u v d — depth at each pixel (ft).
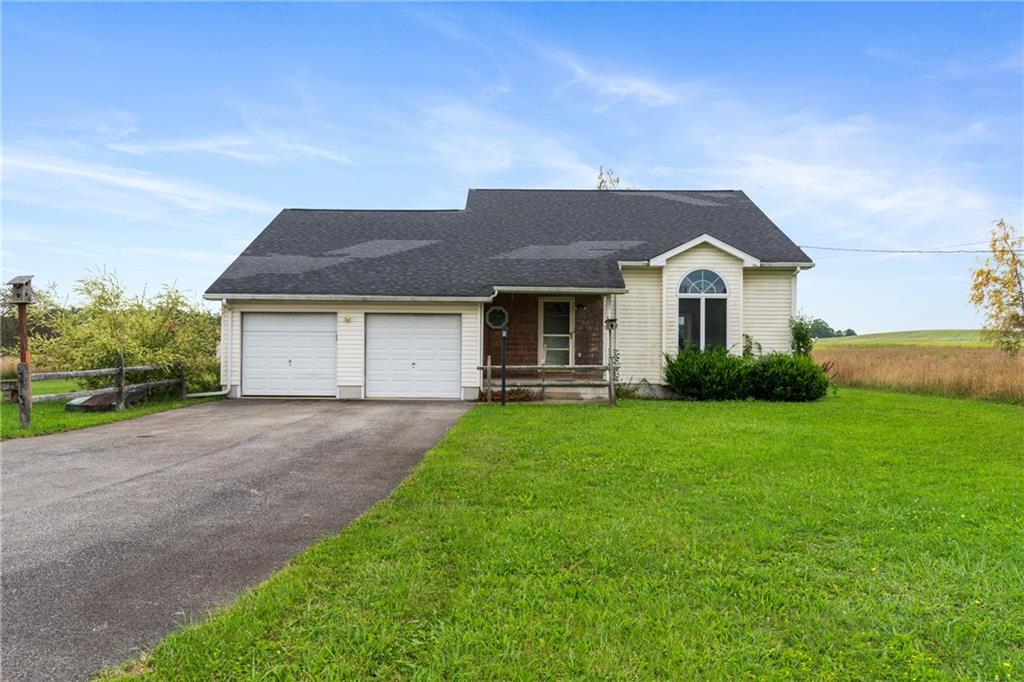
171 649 9.43
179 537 15.07
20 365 32.14
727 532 15.29
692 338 51.62
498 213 63.16
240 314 49.26
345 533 15.08
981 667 9.31
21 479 21.20
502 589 11.88
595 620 10.61
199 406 43.91
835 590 12.05
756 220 58.95
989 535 15.16
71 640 9.87
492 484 19.85
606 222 60.13
